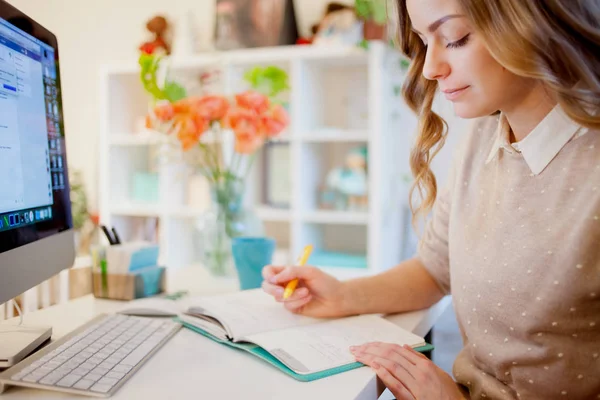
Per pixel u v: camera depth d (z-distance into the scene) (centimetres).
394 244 275
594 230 74
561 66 70
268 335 85
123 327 89
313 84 279
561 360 79
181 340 87
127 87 317
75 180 335
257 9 284
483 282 87
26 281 79
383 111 252
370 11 243
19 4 320
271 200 293
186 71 292
